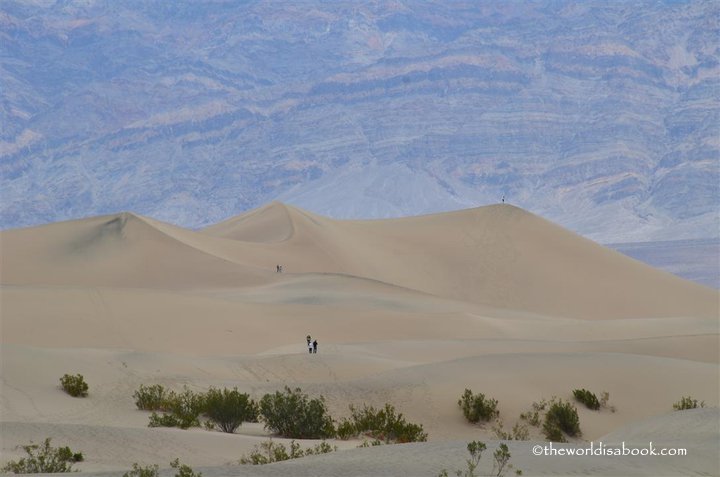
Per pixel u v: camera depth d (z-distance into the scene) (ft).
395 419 424.87
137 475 255.91
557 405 459.73
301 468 258.16
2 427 354.33
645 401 506.07
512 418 461.37
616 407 496.23
